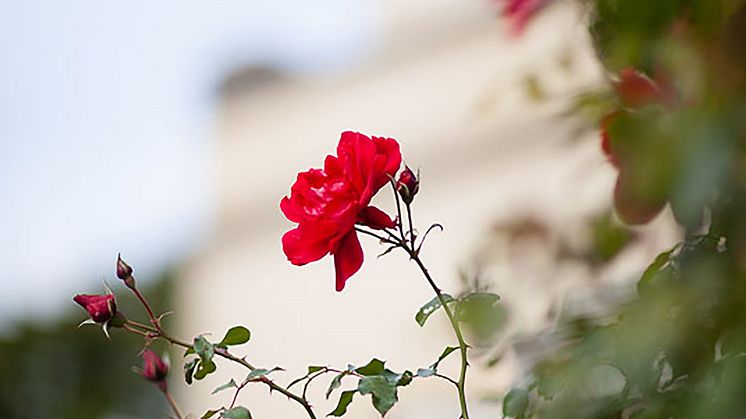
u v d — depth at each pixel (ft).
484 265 7.25
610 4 6.59
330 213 6.34
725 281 6.31
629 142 6.47
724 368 6.23
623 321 6.35
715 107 6.30
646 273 6.35
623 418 6.42
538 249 7.18
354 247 6.38
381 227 6.36
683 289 6.31
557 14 7.91
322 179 6.45
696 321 6.29
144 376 6.76
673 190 6.37
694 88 6.37
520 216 7.28
